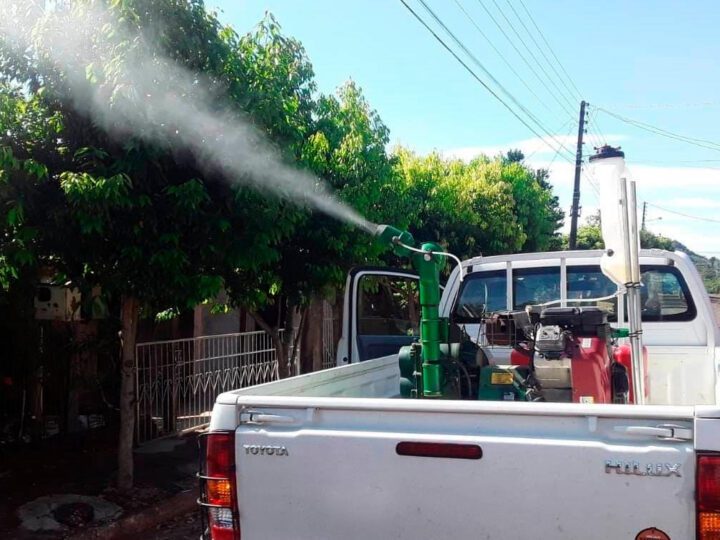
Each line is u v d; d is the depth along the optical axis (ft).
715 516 7.81
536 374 13.82
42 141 18.42
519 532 8.58
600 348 13.71
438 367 12.75
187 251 19.56
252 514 9.63
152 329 35.35
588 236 123.13
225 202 19.58
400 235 13.08
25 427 26.53
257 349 35.73
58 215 17.47
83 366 27.91
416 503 8.95
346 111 30.81
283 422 9.56
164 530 20.39
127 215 18.43
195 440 28.63
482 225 52.85
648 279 17.56
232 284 23.17
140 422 28.04
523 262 18.78
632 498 8.13
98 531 19.20
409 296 24.45
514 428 8.66
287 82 25.99
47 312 25.27
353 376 14.42
